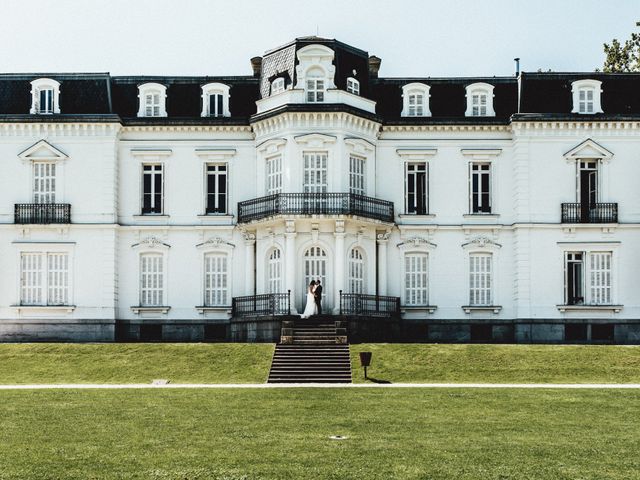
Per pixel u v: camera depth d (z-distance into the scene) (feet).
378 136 165.17
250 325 154.20
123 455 75.56
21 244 160.15
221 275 163.43
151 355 135.03
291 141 156.76
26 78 164.76
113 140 161.89
